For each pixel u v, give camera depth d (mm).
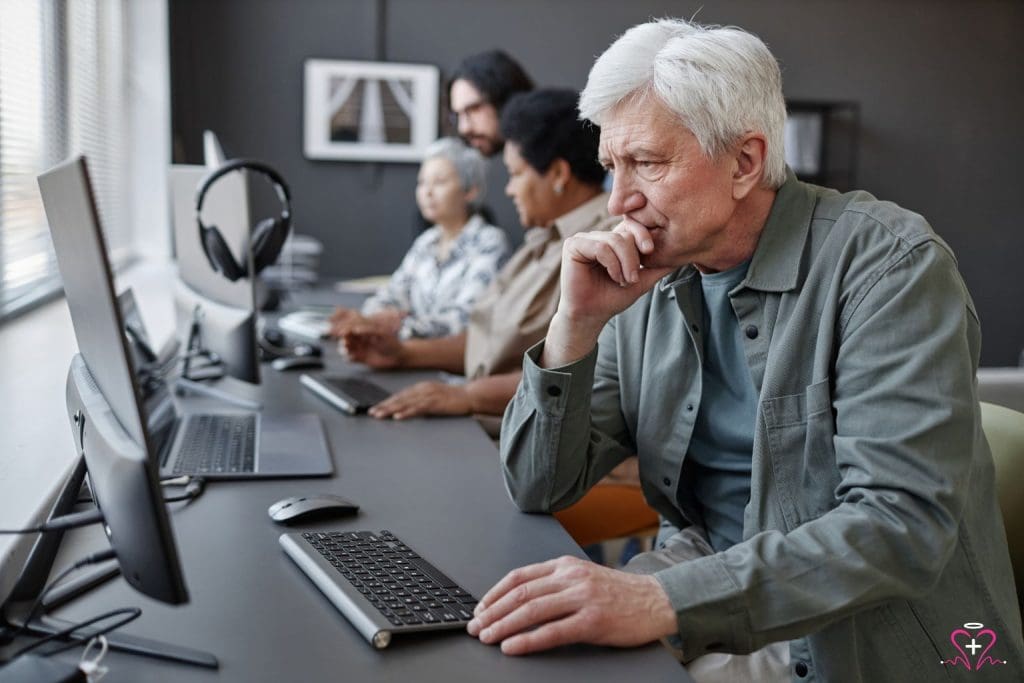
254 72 5531
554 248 2406
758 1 5895
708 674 1432
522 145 2420
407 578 1173
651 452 1535
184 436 1822
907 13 6027
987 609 1275
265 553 1274
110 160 4496
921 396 1171
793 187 1383
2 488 1366
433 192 3451
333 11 5574
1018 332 6359
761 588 1095
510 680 962
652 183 1312
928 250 1250
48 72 3352
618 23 5773
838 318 1298
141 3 4918
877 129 6090
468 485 1622
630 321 1581
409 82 5660
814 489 1312
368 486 1593
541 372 1428
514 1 5691
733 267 1422
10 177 2895
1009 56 6137
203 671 955
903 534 1121
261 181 5598
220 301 2250
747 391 1463
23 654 975
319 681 944
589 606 1042
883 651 1261
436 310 3418
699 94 1257
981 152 6188
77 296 1024
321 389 2270
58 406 1871
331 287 4727
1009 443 1482
